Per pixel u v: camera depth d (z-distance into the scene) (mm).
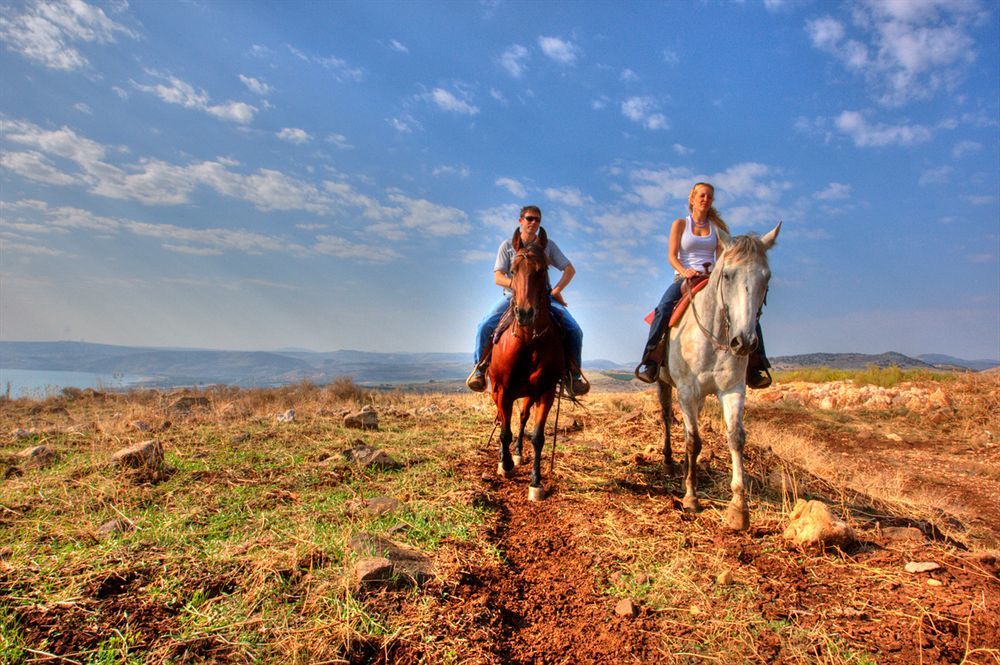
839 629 3211
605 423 10188
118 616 2971
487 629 3193
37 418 10180
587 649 3131
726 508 5273
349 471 6164
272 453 6852
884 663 2912
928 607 3443
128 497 4883
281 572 3555
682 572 3965
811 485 6191
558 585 3904
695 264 5883
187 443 7207
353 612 3111
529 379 5836
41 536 3887
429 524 4652
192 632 2869
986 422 11398
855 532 4680
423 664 2828
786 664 2926
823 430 11516
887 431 11281
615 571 4059
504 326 5949
